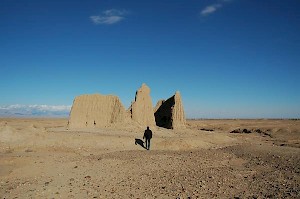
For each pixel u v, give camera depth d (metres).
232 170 20.45
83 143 30.88
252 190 15.46
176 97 50.28
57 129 41.53
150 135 30.44
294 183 17.00
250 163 23.52
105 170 19.75
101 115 46.09
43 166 20.45
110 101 47.22
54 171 19.28
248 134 55.00
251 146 33.62
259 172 20.08
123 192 14.86
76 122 45.25
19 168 19.67
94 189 15.33
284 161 24.38
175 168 20.83
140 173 19.14
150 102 49.41
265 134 55.81
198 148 33.00
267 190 15.46
